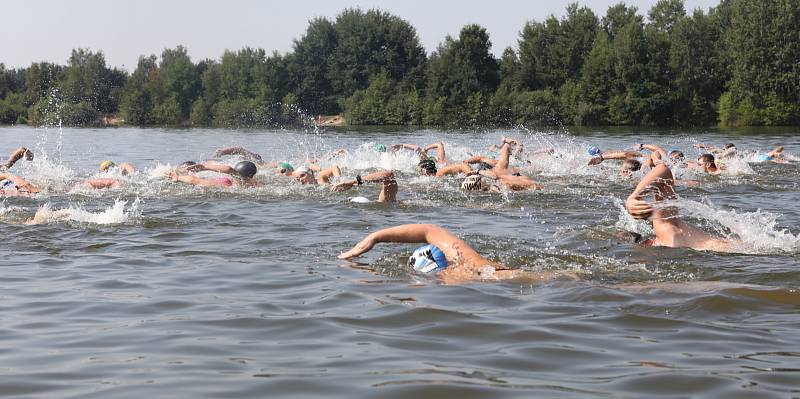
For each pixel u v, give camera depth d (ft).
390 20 276.82
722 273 22.81
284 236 30.53
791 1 196.24
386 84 239.30
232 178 49.98
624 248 26.78
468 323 17.79
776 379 13.98
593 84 215.92
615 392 13.37
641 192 26.96
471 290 20.93
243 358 15.31
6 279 22.84
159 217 35.35
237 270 23.95
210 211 37.99
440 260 23.53
